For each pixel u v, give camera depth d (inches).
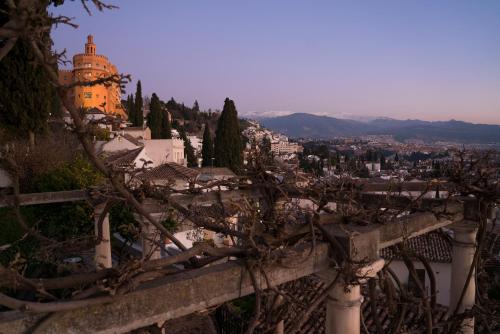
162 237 167.6
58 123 120.7
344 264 136.1
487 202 215.9
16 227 530.0
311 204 229.9
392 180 221.5
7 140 605.6
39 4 86.6
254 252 119.9
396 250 207.6
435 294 243.0
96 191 157.8
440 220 206.7
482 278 269.6
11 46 87.2
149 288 100.9
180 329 339.3
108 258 307.0
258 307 117.6
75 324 89.4
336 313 144.7
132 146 1105.4
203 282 110.9
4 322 81.9
